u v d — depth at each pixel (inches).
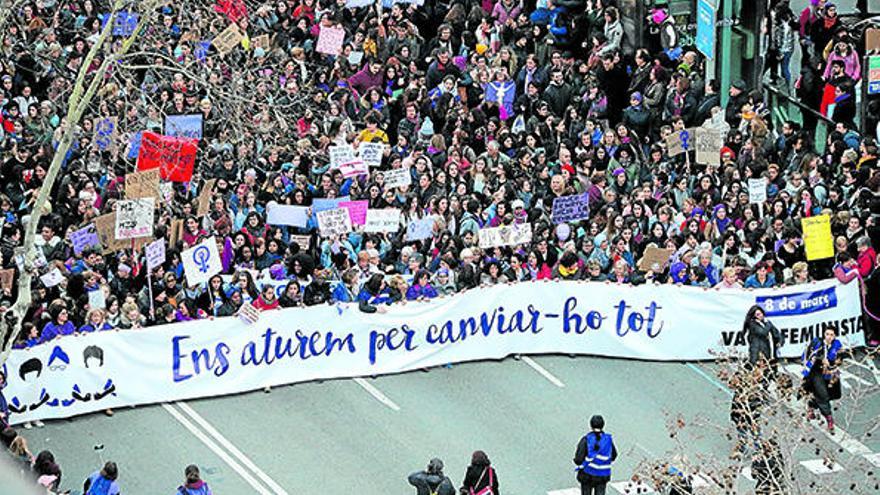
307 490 991.0
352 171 1267.2
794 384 1143.0
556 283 1224.2
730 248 1264.8
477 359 1210.6
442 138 1354.6
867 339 1256.2
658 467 892.6
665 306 1234.6
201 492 868.0
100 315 1067.9
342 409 1112.8
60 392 1049.5
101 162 1242.0
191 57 1322.6
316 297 1155.9
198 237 1167.6
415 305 1174.3
